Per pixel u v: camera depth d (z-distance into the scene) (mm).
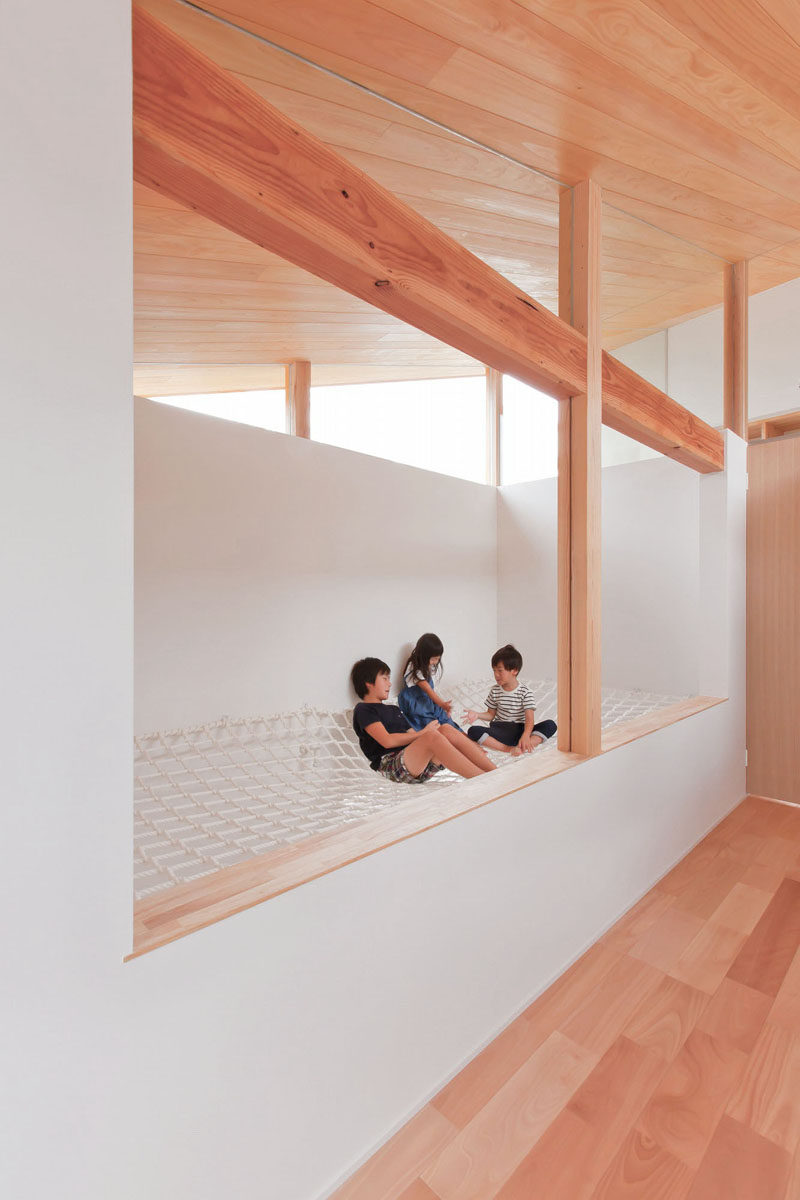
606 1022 1667
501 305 1606
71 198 759
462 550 4348
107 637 813
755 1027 1650
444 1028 1445
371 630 3666
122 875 843
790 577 3299
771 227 2730
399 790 2670
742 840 2871
